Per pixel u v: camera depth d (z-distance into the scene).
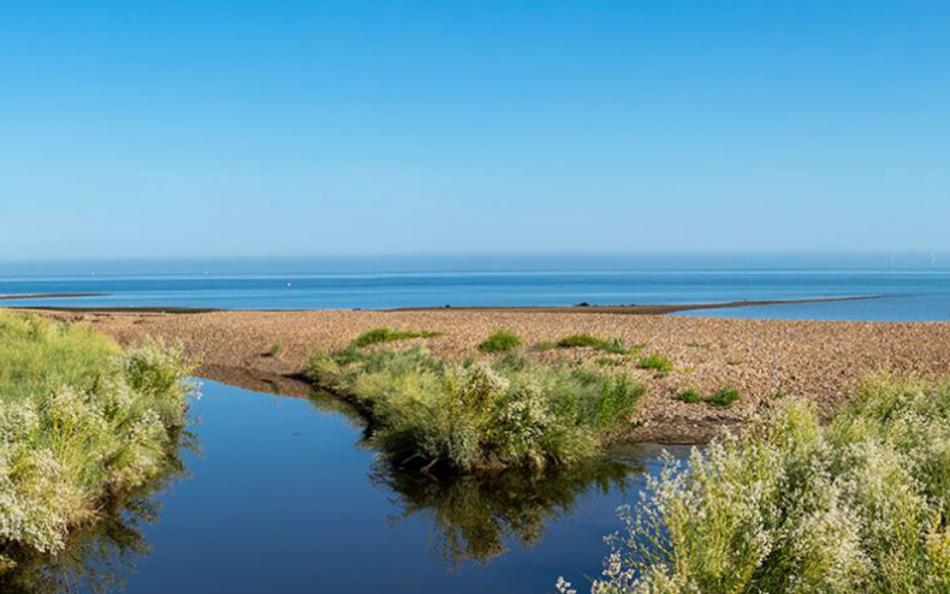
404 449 12.19
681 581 5.21
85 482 9.45
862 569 5.19
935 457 7.09
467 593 7.25
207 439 13.75
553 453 11.79
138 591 7.32
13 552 8.17
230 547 8.48
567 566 7.86
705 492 5.91
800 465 7.04
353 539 8.73
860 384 15.27
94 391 12.23
